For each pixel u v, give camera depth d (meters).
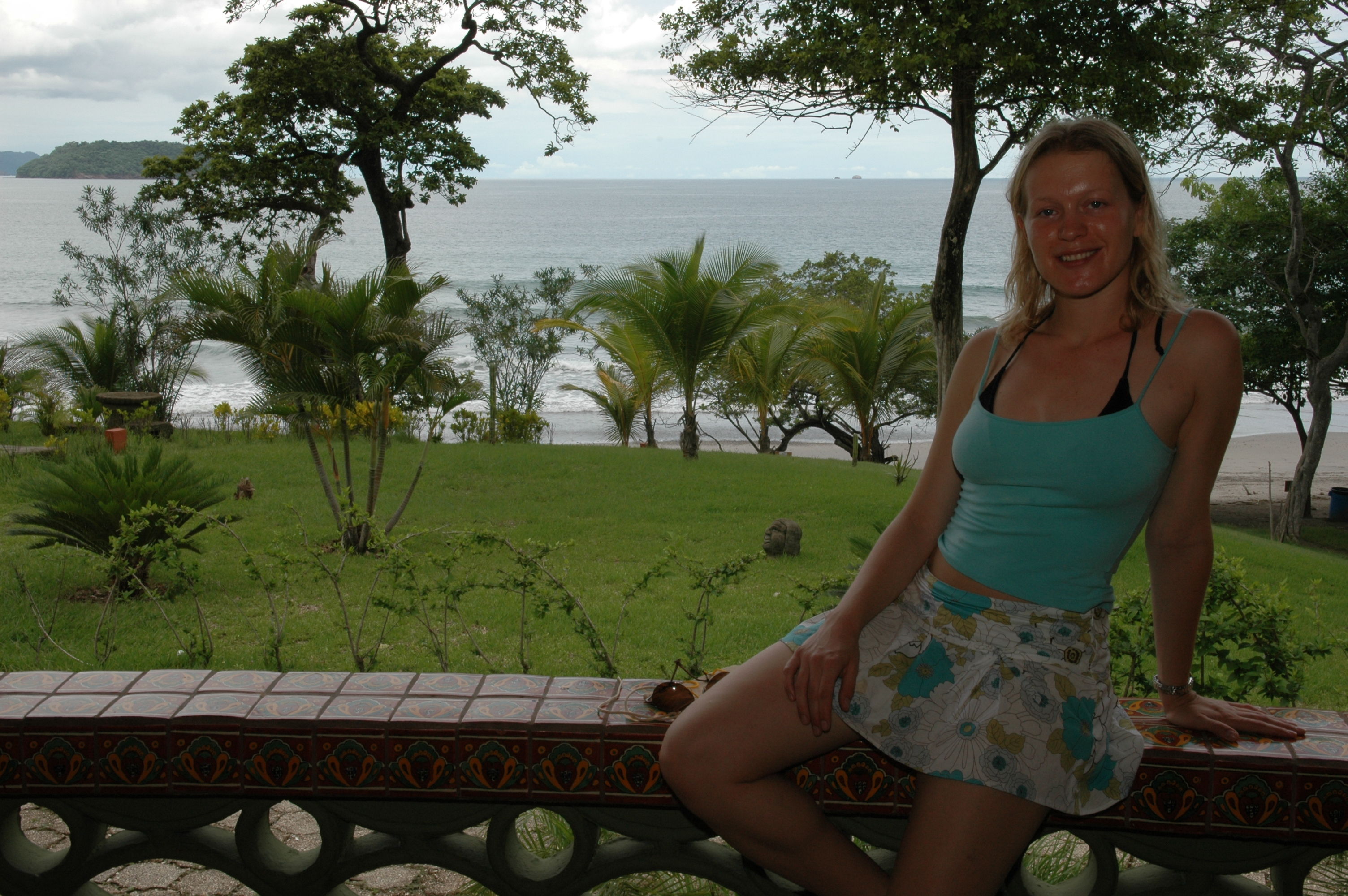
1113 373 1.51
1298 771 1.54
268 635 6.56
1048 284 1.63
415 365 8.91
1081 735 1.49
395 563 5.03
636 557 9.52
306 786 1.64
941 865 1.45
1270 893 1.68
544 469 14.32
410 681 1.79
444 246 134.12
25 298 64.06
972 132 12.26
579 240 149.75
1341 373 21.39
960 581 1.58
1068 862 2.50
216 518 5.96
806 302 20.55
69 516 6.84
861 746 1.59
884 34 11.27
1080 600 1.54
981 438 1.56
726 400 25.47
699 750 1.52
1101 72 10.90
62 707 1.67
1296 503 19.00
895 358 19.67
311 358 8.83
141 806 1.71
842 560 9.72
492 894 2.39
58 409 16.66
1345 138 15.80
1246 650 4.52
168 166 22.75
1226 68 13.78
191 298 8.68
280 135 22.84
